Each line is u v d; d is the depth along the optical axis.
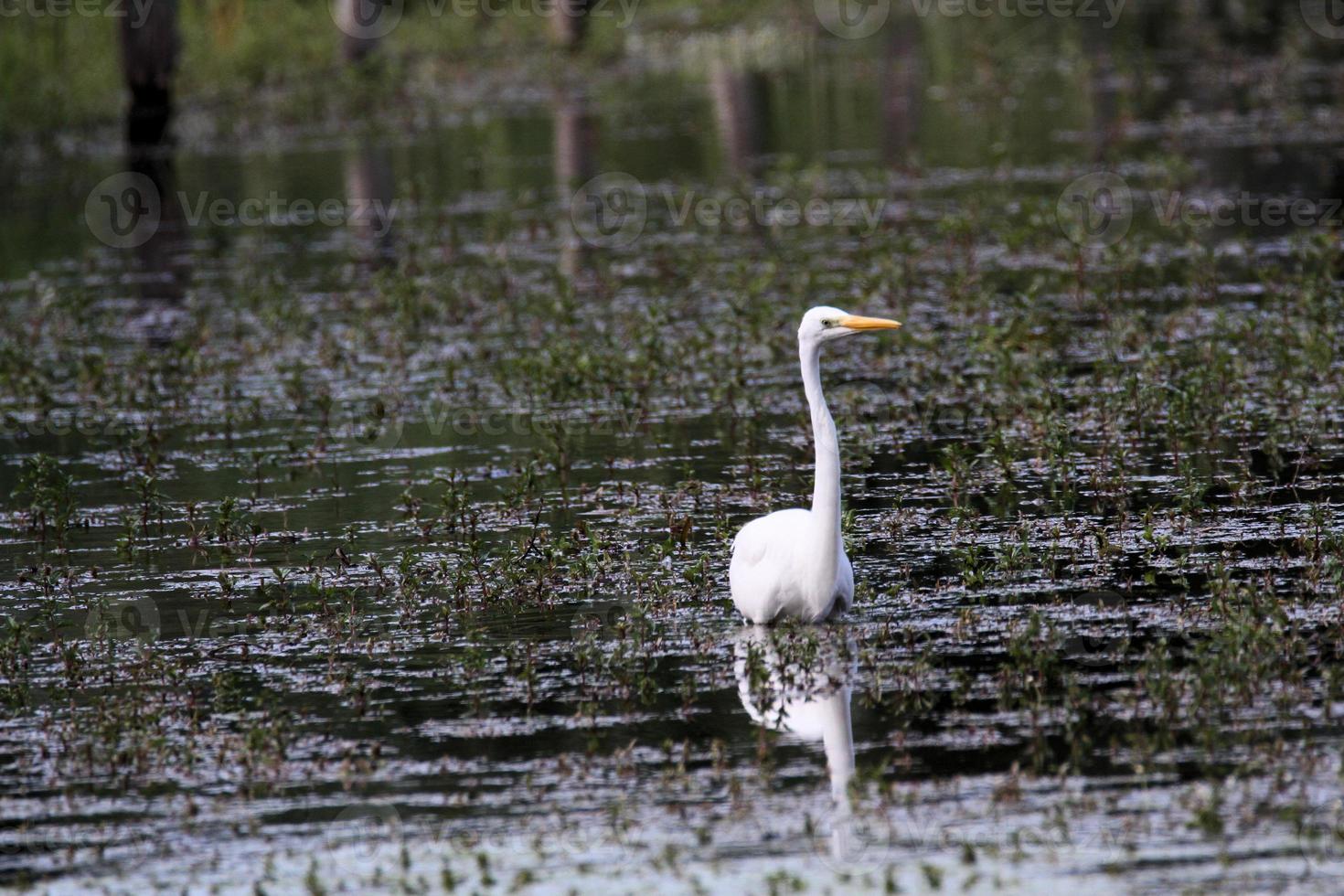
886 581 11.78
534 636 11.18
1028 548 12.08
